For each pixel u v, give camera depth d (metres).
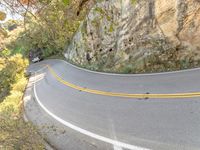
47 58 39.03
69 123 7.50
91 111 7.95
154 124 5.46
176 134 4.74
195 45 9.78
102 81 12.24
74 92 11.85
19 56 23.34
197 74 8.35
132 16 12.16
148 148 4.55
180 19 10.03
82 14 16.30
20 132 6.26
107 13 14.33
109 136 5.63
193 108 5.63
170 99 6.65
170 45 10.64
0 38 3.46
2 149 5.74
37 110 10.68
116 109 7.31
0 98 18.97
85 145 5.66
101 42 15.46
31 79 22.97
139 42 11.97
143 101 7.21
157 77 9.67
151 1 10.98
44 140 6.88
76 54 21.16
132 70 12.19
